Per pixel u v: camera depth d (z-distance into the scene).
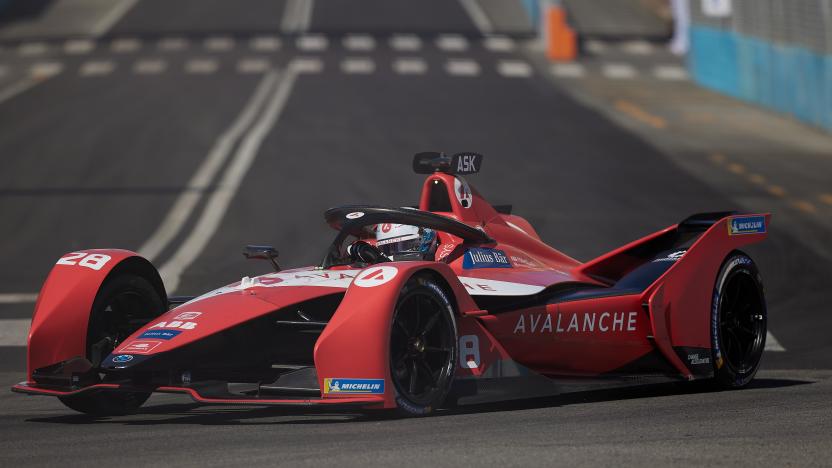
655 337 25.25
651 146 94.06
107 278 23.25
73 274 23.03
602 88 132.75
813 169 84.69
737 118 112.50
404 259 24.64
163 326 21.45
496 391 22.77
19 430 21.05
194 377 21.36
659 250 27.53
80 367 22.41
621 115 112.44
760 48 120.38
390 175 79.12
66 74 139.00
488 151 89.62
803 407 22.34
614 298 25.19
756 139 99.50
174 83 130.38
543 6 168.38
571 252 55.47
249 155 87.75
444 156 26.22
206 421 21.66
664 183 77.69
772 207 69.62
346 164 83.56
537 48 164.00
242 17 192.25
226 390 21.27
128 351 20.86
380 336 20.14
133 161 86.31
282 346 23.11
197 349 21.20
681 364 25.62
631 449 17.47
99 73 139.12
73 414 23.56
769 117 113.56
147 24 185.25
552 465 16.25
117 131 99.88
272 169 82.06
